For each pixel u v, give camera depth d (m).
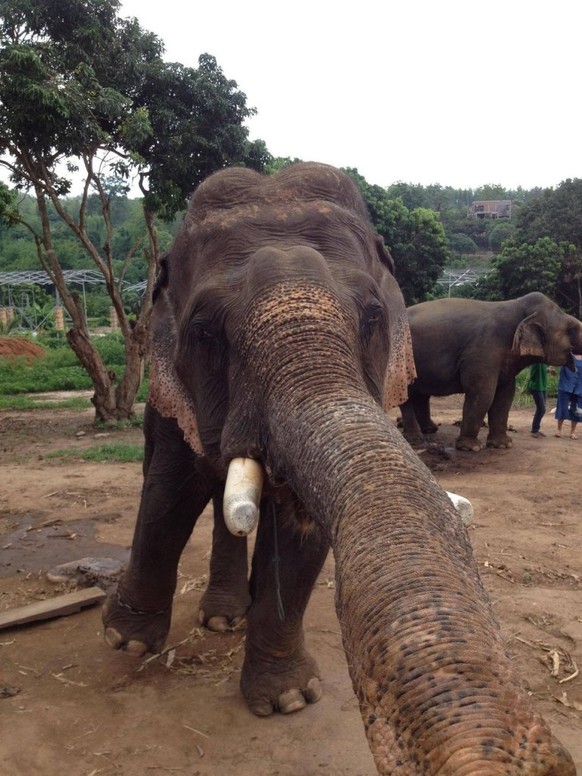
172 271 2.87
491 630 1.21
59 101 9.88
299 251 2.30
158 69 11.21
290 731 3.01
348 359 1.98
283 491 2.24
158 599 3.44
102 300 54.09
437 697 1.11
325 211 2.57
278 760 2.82
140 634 3.51
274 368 1.97
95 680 3.48
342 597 1.33
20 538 5.79
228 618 4.02
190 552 5.39
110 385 12.29
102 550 5.48
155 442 3.19
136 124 10.45
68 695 3.34
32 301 52.47
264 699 3.14
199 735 2.99
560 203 36.06
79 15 11.09
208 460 2.51
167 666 3.61
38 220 69.44
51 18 11.02
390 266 3.08
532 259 30.72
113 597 3.58
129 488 7.41
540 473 8.13
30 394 18.92
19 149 10.92
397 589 1.26
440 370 9.68
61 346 32.66
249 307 2.18
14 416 14.05
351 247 2.53
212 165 11.55
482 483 7.61
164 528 3.17
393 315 2.88
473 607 1.23
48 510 6.62
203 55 11.55
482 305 9.84
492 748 1.04
